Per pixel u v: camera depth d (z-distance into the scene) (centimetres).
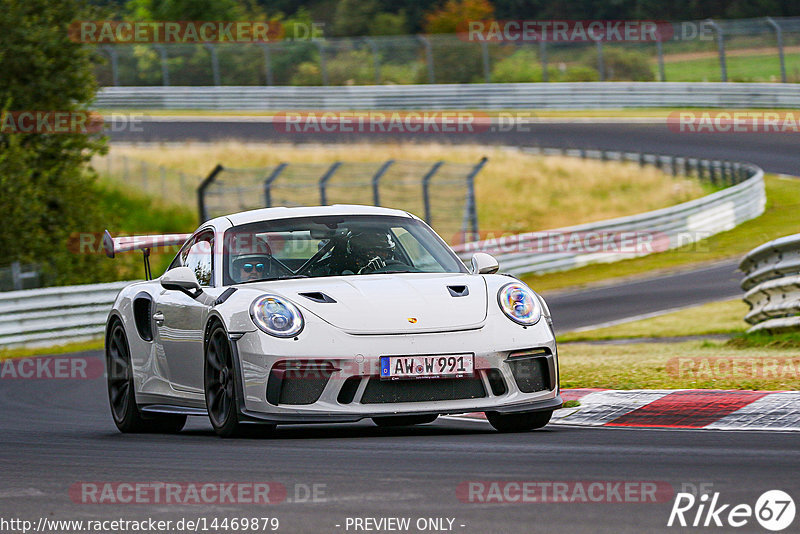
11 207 8038
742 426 2044
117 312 2709
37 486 1548
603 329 5294
